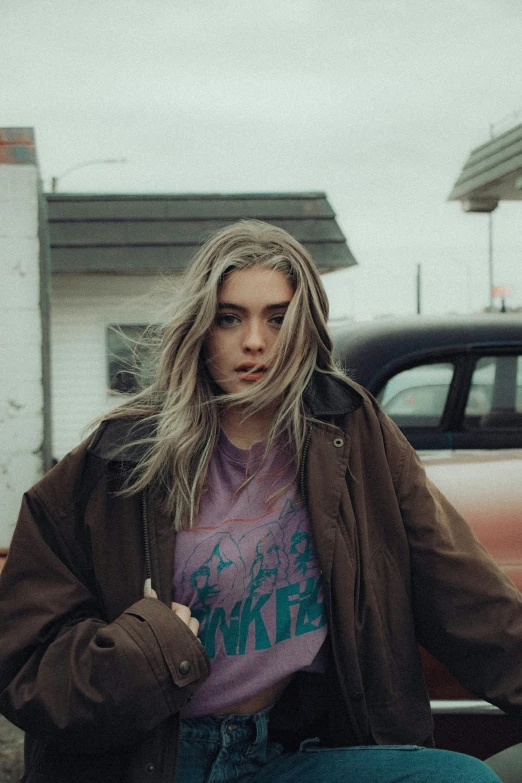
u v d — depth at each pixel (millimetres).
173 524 1561
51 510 1587
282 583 1588
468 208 15812
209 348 1646
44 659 1465
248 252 1601
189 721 1576
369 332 4191
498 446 4070
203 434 1606
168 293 1800
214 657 1557
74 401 14609
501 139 14266
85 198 14031
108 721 1376
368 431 1675
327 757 1605
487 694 1630
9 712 1470
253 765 1610
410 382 4043
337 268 13648
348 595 1574
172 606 1505
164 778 1461
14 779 2771
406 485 1676
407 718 1664
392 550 1662
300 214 13891
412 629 1679
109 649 1371
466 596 1632
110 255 13484
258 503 1598
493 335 4164
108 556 1575
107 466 1575
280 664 1573
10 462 5699
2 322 5695
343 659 1576
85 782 1501
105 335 14586
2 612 1537
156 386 1666
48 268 7496
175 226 13883
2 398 5699
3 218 5668
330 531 1576
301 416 1639
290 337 1584
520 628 1614
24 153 5680
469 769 1512
